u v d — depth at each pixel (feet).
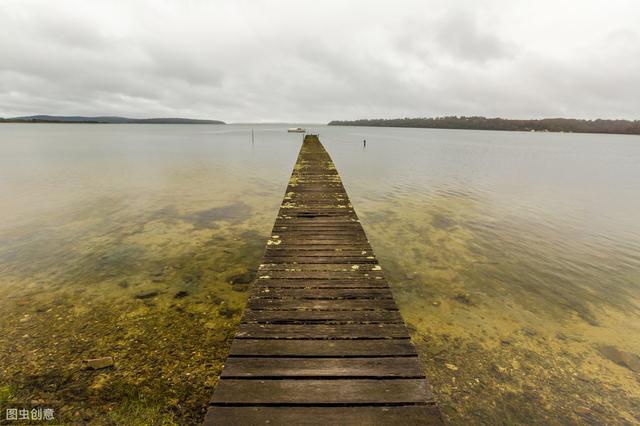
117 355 13.08
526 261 24.08
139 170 69.10
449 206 40.57
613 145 244.42
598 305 18.24
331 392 7.07
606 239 29.22
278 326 9.46
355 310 10.32
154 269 21.50
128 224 31.45
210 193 46.55
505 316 16.97
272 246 15.60
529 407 11.34
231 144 164.86
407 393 7.07
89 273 20.75
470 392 11.93
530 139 317.22
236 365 7.86
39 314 15.97
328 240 16.40
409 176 64.69
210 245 26.14
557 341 14.98
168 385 11.66
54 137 225.76
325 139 224.12
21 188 48.42
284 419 6.41
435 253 25.43
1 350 13.17
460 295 19.07
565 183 60.29
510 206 41.14
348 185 54.19
